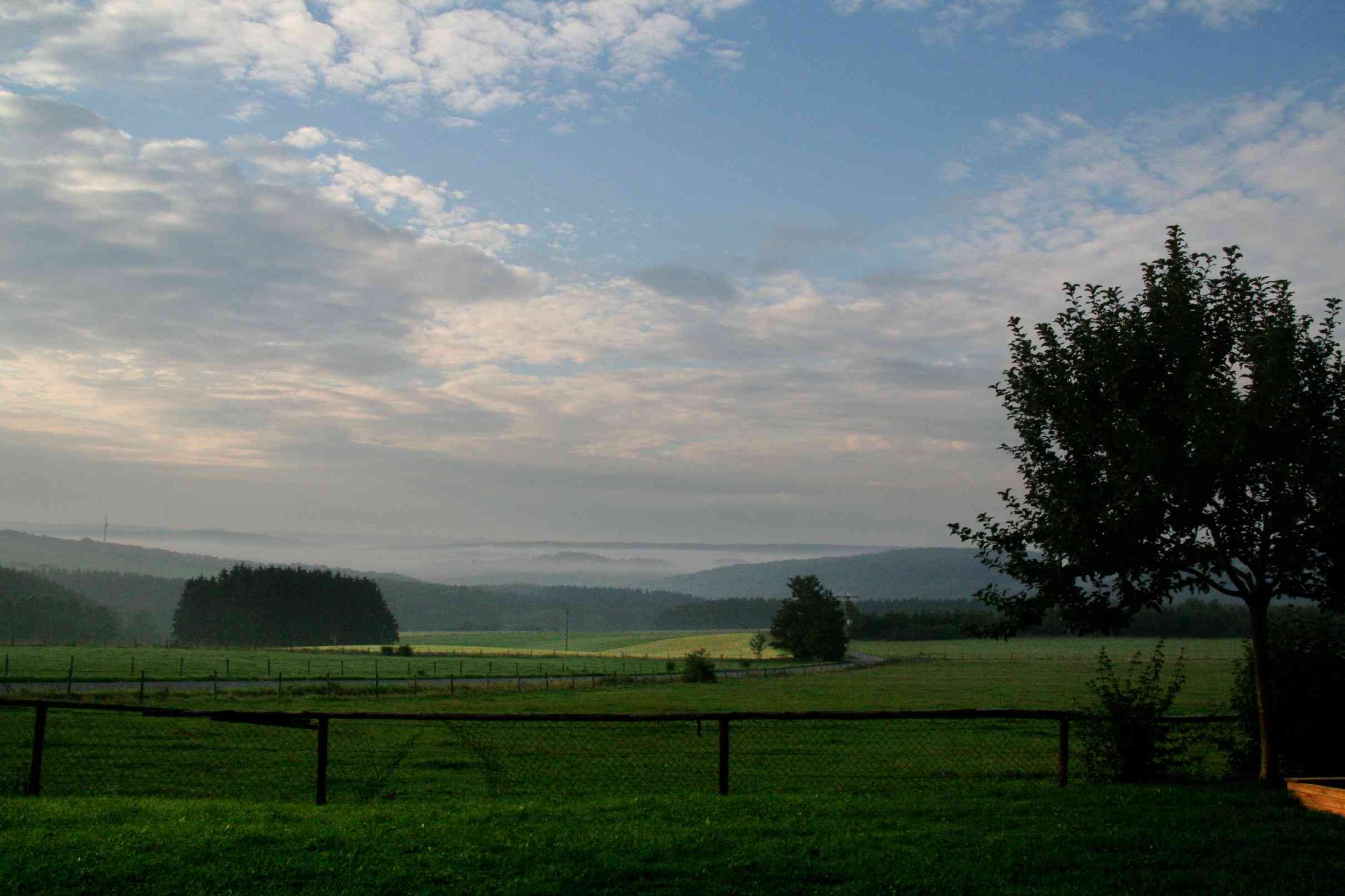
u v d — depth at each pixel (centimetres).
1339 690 1498
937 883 932
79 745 2694
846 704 5431
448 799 1678
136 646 11381
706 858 1007
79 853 999
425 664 10519
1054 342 1484
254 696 5328
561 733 3347
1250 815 1220
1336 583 1328
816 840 1081
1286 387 1271
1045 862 1005
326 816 1215
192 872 948
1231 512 1338
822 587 13012
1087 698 6012
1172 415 1335
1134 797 1359
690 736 3272
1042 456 1455
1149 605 1391
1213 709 4203
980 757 2689
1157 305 1409
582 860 1001
